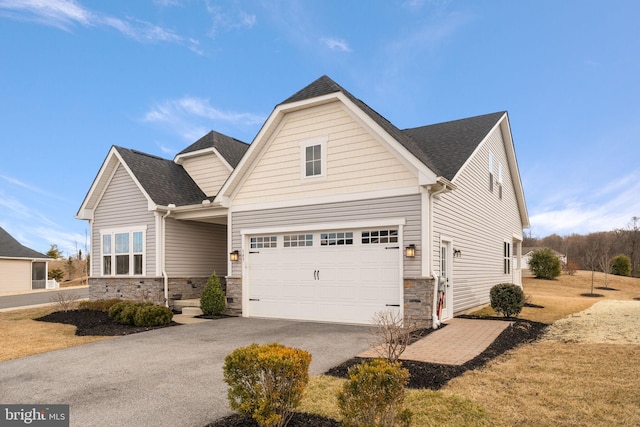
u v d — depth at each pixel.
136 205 15.65
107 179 16.52
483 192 15.70
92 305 14.06
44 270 32.56
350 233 11.42
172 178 16.77
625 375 6.12
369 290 10.99
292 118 12.49
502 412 4.75
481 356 7.31
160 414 4.86
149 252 15.14
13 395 5.70
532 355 7.56
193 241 16.27
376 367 4.05
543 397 5.22
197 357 7.70
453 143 14.29
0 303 20.77
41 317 13.67
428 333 9.47
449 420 4.49
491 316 12.41
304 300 12.02
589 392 5.39
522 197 21.48
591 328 10.18
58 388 5.97
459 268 12.80
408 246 10.37
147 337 9.89
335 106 11.77
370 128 11.10
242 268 13.16
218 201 13.29
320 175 11.87
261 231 12.80
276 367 4.07
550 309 14.40
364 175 11.19
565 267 35.88
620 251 47.72
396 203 10.66
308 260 12.05
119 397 5.50
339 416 4.62
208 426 4.47
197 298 16.11
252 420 4.56
